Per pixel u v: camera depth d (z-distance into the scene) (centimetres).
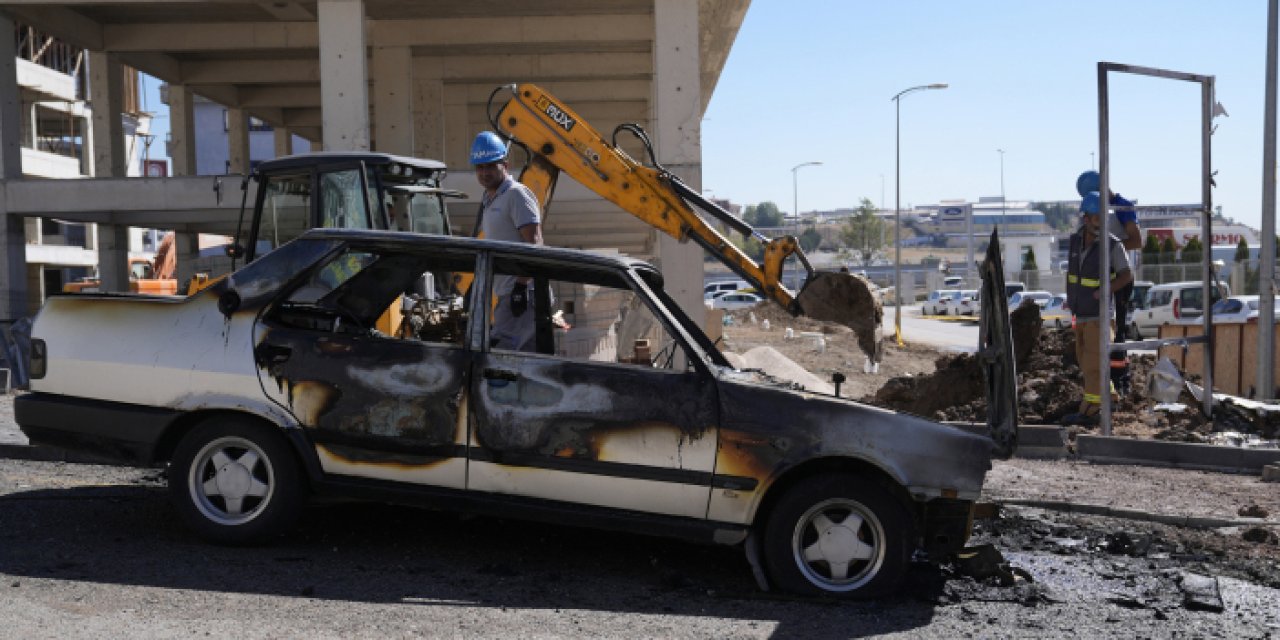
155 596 478
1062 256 15375
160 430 562
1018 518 721
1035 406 1174
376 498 552
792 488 526
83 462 826
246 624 446
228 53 2912
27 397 589
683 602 512
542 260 565
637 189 1028
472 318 554
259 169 936
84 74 6041
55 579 496
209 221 2312
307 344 558
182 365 564
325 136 2009
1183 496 814
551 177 1062
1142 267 4525
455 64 2920
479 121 3609
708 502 529
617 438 532
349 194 922
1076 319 1137
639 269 589
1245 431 1112
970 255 10325
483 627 458
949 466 524
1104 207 1038
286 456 559
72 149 6028
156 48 2633
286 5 2408
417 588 511
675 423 529
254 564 535
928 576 569
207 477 569
